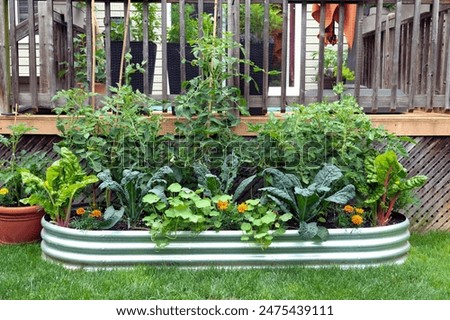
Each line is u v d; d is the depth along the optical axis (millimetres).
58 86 4320
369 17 5379
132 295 2572
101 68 4238
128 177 3031
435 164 3965
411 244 3527
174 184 2998
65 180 3080
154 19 5273
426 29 4051
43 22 3809
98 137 3357
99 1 3584
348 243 2936
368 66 5523
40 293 2582
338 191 3072
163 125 3605
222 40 3289
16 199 3578
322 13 3555
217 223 2922
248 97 3627
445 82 3820
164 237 2873
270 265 2928
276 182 3098
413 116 3900
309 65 7309
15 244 3434
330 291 2625
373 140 3414
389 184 3160
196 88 3455
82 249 2885
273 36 6391
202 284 2682
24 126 3486
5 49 3643
